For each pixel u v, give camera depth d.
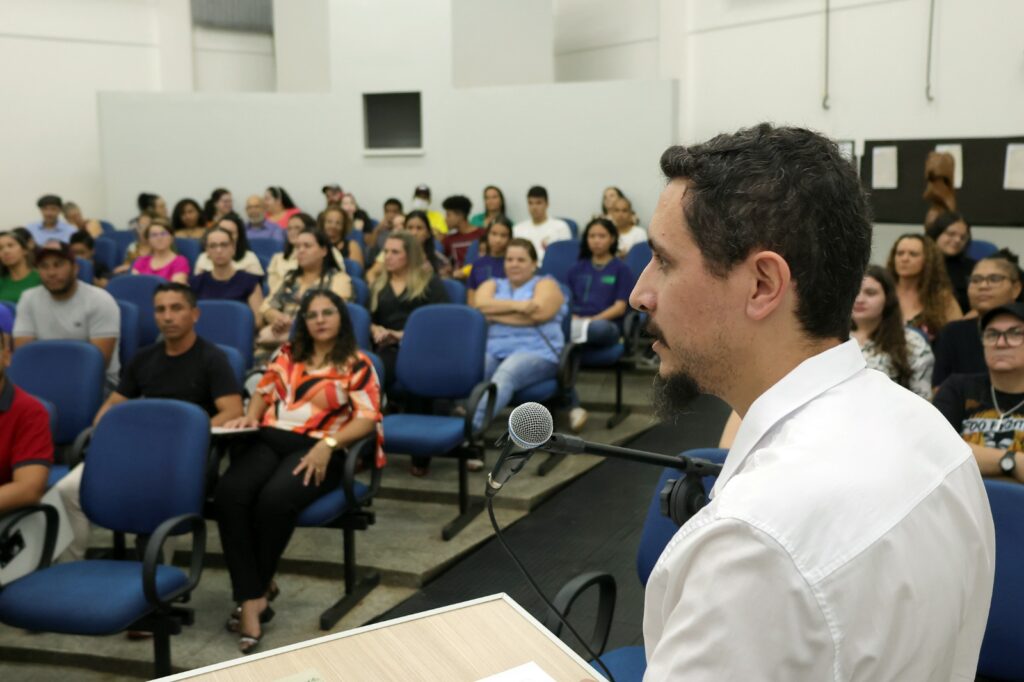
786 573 0.61
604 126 7.67
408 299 4.65
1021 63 5.90
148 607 2.43
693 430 4.82
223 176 8.95
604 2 9.07
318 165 8.77
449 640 1.28
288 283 4.92
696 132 8.20
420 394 4.05
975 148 6.05
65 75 9.47
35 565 2.59
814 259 0.72
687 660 0.64
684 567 0.68
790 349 0.74
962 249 4.77
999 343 2.48
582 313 5.35
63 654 2.86
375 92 8.50
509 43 8.32
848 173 0.75
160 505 2.65
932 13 6.33
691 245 0.75
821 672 0.61
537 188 7.17
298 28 9.32
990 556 0.77
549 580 3.25
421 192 8.07
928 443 0.73
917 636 0.65
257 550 2.95
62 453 3.63
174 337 3.38
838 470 0.66
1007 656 1.74
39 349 3.65
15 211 9.27
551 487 4.03
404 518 3.82
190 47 10.20
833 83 7.02
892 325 2.99
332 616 2.99
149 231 6.11
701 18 8.03
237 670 1.20
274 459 3.10
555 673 1.20
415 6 8.26
